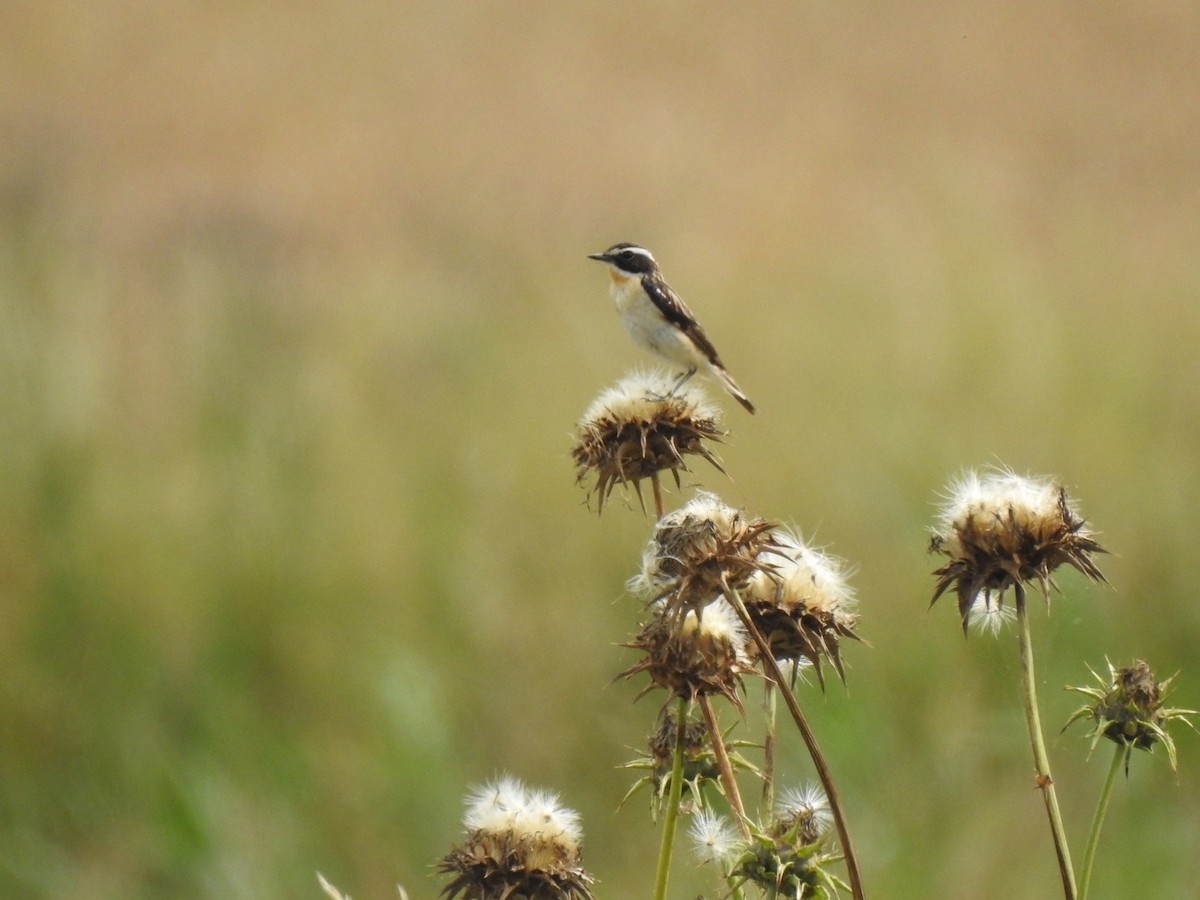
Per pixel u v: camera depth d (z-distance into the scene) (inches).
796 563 225.3
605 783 504.7
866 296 800.3
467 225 1189.1
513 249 1093.8
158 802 507.8
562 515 609.0
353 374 746.8
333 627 565.9
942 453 612.7
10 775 517.7
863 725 495.8
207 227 1175.0
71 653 551.5
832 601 225.0
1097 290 802.2
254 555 585.9
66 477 601.9
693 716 223.8
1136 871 447.8
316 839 498.6
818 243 954.1
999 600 211.5
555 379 741.9
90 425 642.8
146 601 570.6
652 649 203.6
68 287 773.3
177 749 526.0
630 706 523.8
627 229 1136.2
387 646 550.6
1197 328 732.0
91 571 573.0
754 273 882.8
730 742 224.4
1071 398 660.1
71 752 527.5
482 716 532.1
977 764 487.5
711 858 216.1
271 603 569.6
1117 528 570.6
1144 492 586.6
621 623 551.2
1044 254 887.7
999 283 779.4
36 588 562.3
